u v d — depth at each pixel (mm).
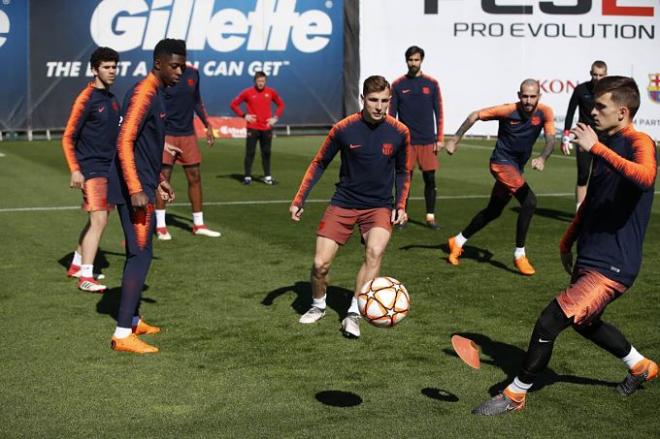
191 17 24547
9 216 11688
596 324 5070
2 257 9023
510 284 7980
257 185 15320
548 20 25297
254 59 25078
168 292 7617
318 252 6492
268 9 24984
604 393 5195
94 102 7555
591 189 4887
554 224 11367
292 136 25781
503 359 5836
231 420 4734
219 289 7734
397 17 24984
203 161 19234
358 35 25422
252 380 5387
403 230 10906
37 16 23531
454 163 19172
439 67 25203
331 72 25516
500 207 8672
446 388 5270
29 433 4551
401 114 11109
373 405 4973
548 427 4660
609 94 4699
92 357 5824
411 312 6992
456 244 8820
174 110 10094
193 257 9094
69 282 7969
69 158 7445
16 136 23938
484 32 25188
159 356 5859
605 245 4820
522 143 8609
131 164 5816
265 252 9367
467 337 6320
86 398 5066
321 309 6734
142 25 24188
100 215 7660
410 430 4602
